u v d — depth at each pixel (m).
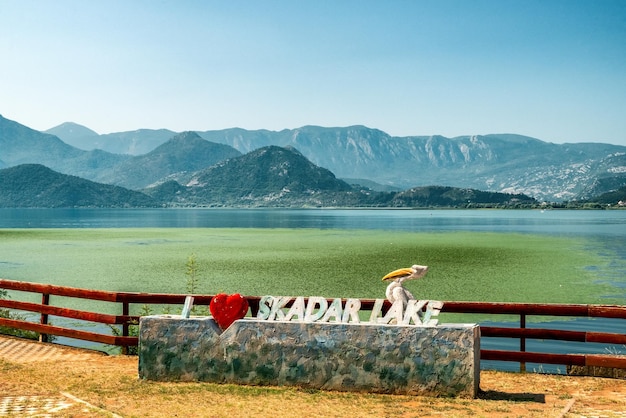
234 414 11.07
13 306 18.14
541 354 13.95
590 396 12.29
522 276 55.56
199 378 13.16
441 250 87.94
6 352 16.48
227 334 13.05
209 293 45.62
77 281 53.12
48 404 11.45
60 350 16.86
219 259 73.56
